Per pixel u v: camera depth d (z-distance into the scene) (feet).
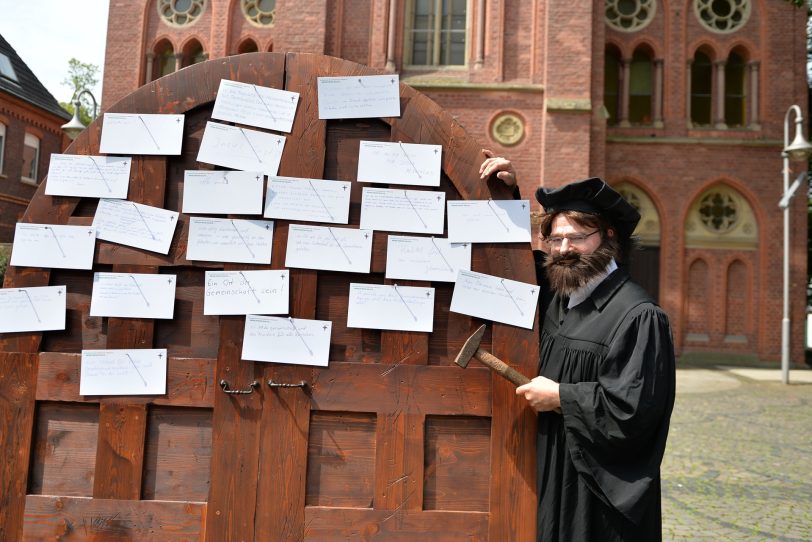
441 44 50.42
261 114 7.51
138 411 7.29
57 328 7.31
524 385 6.75
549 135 45.78
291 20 48.70
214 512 7.14
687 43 54.90
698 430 25.59
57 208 7.48
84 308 7.43
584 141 45.55
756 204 53.21
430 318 7.24
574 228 7.09
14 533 7.22
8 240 73.87
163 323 7.41
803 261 52.75
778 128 53.83
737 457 21.18
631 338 6.59
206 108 7.64
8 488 7.26
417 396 7.21
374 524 7.09
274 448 7.19
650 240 54.08
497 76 48.03
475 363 7.25
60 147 83.71
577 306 7.14
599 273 6.89
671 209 53.52
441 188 7.45
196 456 7.29
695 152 53.62
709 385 39.50
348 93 7.50
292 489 7.15
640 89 56.39
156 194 7.47
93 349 7.36
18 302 7.34
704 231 53.98
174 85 7.58
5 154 73.26
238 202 7.38
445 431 7.26
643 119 55.93
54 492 7.32
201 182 7.43
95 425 7.38
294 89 7.56
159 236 7.38
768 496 17.04
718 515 15.52
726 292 53.47
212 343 7.38
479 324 7.33
